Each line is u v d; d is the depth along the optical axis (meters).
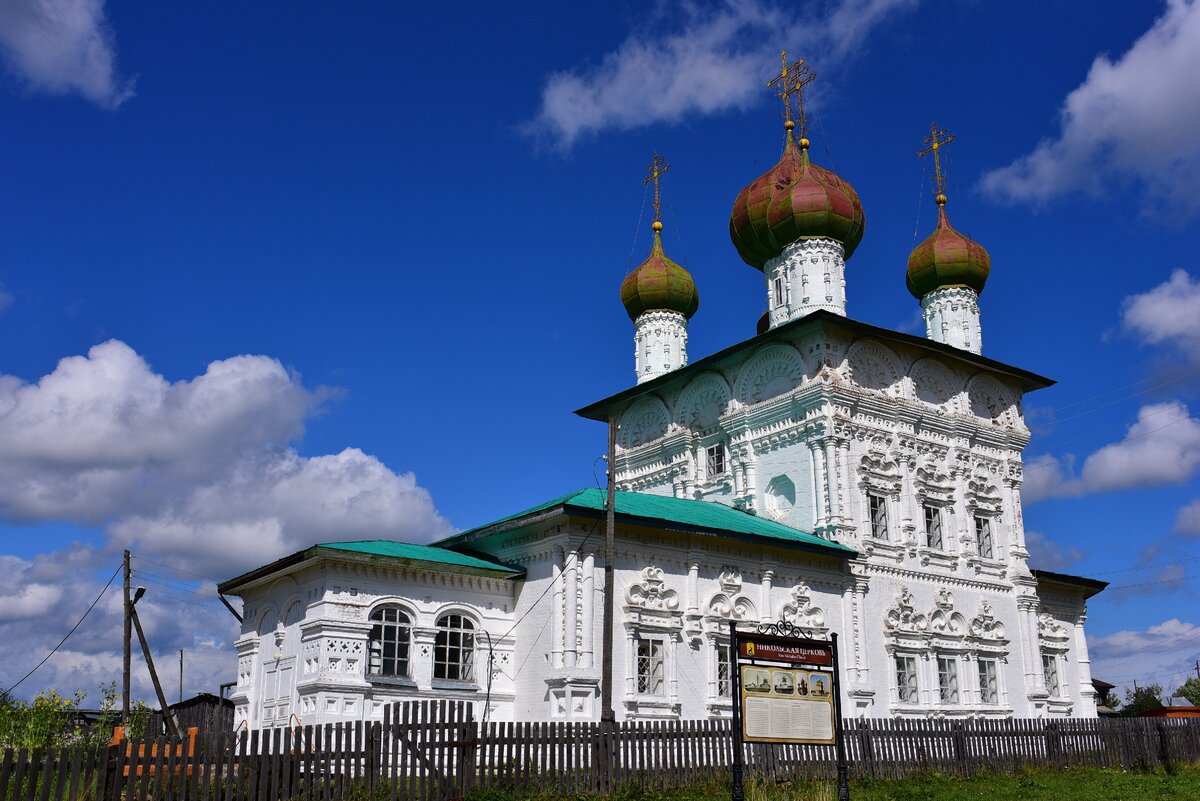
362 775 20.02
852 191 43.94
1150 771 32.66
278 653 30.28
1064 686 45.12
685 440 42.84
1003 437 44.09
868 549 37.34
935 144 49.72
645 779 23.25
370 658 28.44
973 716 39.12
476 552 33.69
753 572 34.31
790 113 45.44
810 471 37.78
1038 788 26.12
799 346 39.00
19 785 17.11
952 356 42.16
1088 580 46.69
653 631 31.39
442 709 21.05
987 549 42.41
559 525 30.47
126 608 39.34
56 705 26.95
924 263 47.59
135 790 18.05
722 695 32.34
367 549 29.56
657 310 48.59
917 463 40.28
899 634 37.59
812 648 19.69
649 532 31.97
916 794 23.73
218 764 18.56
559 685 29.20
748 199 44.16
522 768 21.77
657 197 50.62
